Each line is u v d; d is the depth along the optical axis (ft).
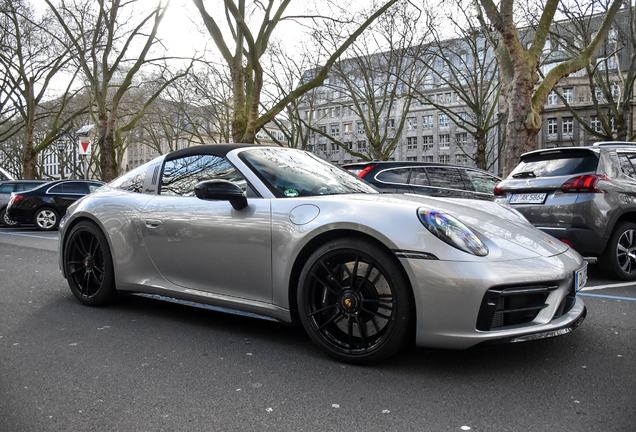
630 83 74.02
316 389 7.22
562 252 8.71
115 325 10.68
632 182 16.72
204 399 6.89
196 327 10.52
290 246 8.72
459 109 237.04
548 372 7.84
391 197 9.18
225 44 48.21
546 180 16.90
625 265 16.56
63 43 81.35
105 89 70.54
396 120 253.44
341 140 263.90
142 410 6.55
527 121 36.91
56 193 44.01
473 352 8.80
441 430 5.97
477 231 8.21
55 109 114.83
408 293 7.68
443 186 25.08
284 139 272.51
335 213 8.43
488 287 7.28
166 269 10.72
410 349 8.99
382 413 6.43
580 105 186.60
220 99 115.75
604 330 10.27
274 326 10.60
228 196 9.18
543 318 7.82
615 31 73.92
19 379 7.62
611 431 5.89
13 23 87.20
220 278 9.78
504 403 6.72
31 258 22.03
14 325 10.69
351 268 8.25
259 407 6.63
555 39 70.74
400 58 88.33
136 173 12.44
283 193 9.56
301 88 49.93
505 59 38.42
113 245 11.60
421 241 7.60
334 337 8.50
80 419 6.27
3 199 48.01
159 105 126.82
